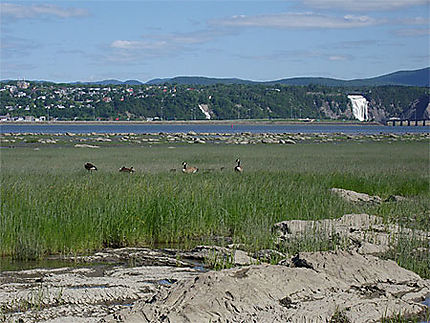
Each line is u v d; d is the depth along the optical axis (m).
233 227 16.12
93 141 65.19
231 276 9.34
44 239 13.41
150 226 15.19
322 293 9.52
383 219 16.89
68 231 13.73
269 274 9.56
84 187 17.53
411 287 10.38
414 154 44.22
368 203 19.84
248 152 46.00
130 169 26.58
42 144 58.38
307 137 82.50
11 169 28.20
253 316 8.39
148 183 18.25
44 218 13.83
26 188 17.09
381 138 81.31
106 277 11.12
